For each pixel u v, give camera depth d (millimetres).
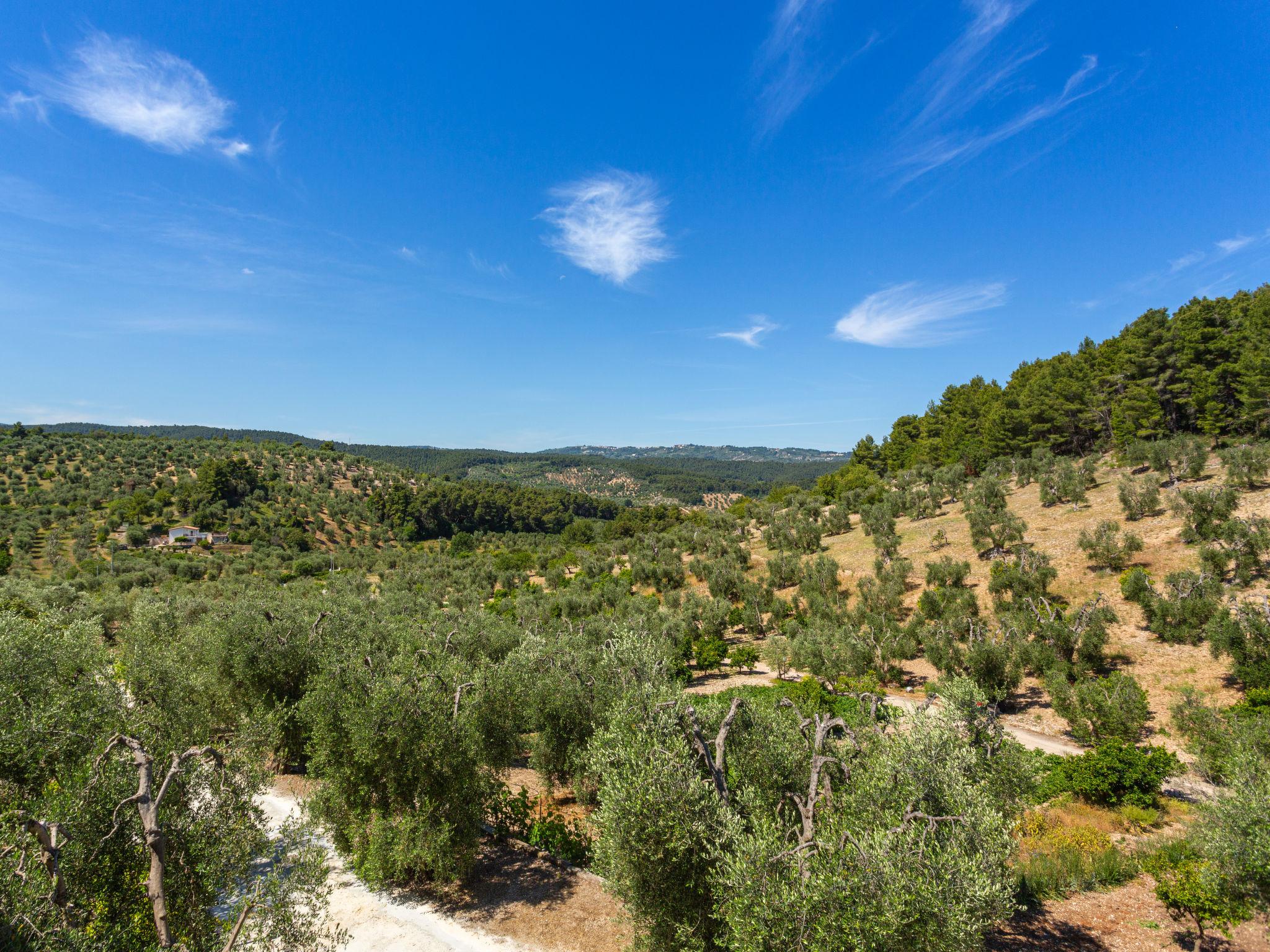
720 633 42156
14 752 10000
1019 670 27391
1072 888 13156
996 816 8109
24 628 14188
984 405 79812
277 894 9008
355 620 26766
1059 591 36062
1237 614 25703
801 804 8992
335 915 12375
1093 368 68875
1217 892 10398
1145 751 19609
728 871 7871
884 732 10789
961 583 40781
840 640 32469
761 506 87500
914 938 6832
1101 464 57250
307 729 18156
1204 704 23109
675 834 8711
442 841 12766
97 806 8297
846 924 6738
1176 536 36500
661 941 9367
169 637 27344
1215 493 36531
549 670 18031
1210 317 54469
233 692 20141
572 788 18422
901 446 98062
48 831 6898
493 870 14172
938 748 9062
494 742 16672
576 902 12836
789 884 7371
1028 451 68188
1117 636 30562
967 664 27906
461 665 17203
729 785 10297
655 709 10969
